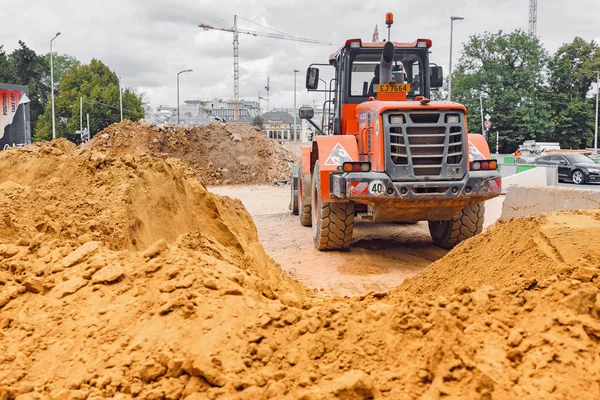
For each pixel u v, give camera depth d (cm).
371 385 249
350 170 858
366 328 293
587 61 5553
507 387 241
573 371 244
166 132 3011
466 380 244
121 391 276
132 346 301
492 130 4762
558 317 275
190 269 365
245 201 2019
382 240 1086
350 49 1062
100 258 394
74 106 5988
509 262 500
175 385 274
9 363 308
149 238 541
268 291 390
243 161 2952
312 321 299
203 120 11025
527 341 267
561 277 353
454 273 585
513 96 4694
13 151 607
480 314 298
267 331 301
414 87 1088
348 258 924
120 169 583
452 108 855
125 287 357
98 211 503
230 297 332
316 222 1018
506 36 4950
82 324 330
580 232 466
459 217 957
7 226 472
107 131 3023
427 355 263
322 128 1264
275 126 10825
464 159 855
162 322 317
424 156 852
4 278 382
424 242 1070
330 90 1198
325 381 264
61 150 629
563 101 5078
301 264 891
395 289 674
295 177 1518
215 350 287
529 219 540
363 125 954
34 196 515
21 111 4253
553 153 2708
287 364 279
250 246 734
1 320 345
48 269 392
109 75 6431
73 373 296
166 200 604
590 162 2570
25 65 6431
